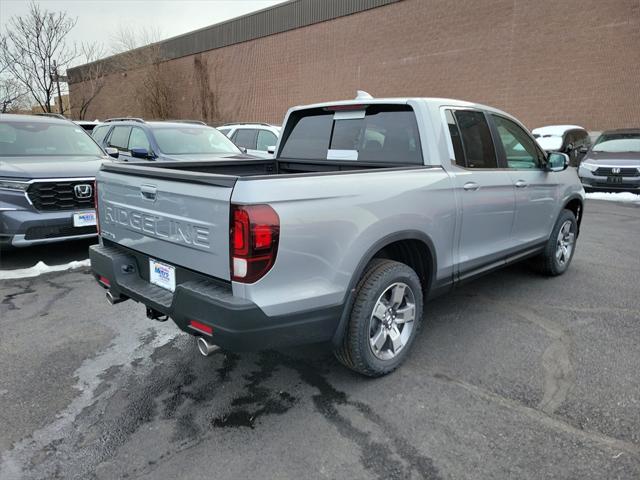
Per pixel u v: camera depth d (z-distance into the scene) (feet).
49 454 8.04
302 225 8.33
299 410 9.30
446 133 11.88
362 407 9.37
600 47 54.54
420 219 10.59
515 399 9.59
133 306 14.73
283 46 90.68
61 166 19.48
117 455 8.03
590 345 11.91
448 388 10.03
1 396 9.76
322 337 9.18
